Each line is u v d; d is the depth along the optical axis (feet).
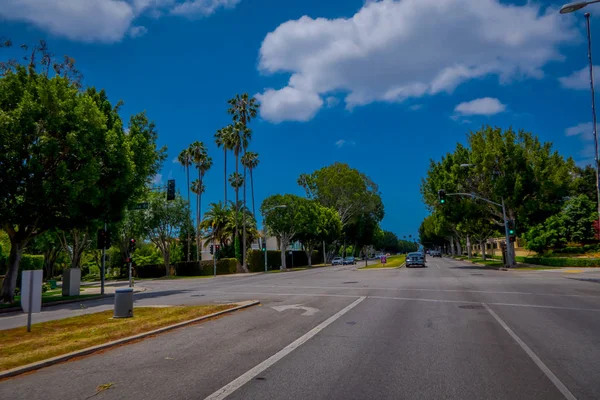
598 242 149.79
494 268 134.31
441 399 17.76
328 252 336.49
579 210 153.79
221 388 19.54
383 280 90.48
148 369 23.22
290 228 220.23
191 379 21.09
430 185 176.96
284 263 223.30
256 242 283.79
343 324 36.70
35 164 65.41
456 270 130.11
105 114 85.61
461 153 151.94
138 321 39.58
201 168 225.56
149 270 224.33
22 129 64.95
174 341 31.07
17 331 36.65
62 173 66.39
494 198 139.33
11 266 73.46
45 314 54.34
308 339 30.50
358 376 21.11
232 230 232.32
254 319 40.75
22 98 66.28
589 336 30.19
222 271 202.59
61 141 69.15
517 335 30.76
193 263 208.74
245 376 21.42
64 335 33.45
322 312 44.55
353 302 52.75
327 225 244.01
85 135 69.51
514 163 129.70
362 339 30.17
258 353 26.48
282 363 23.88
